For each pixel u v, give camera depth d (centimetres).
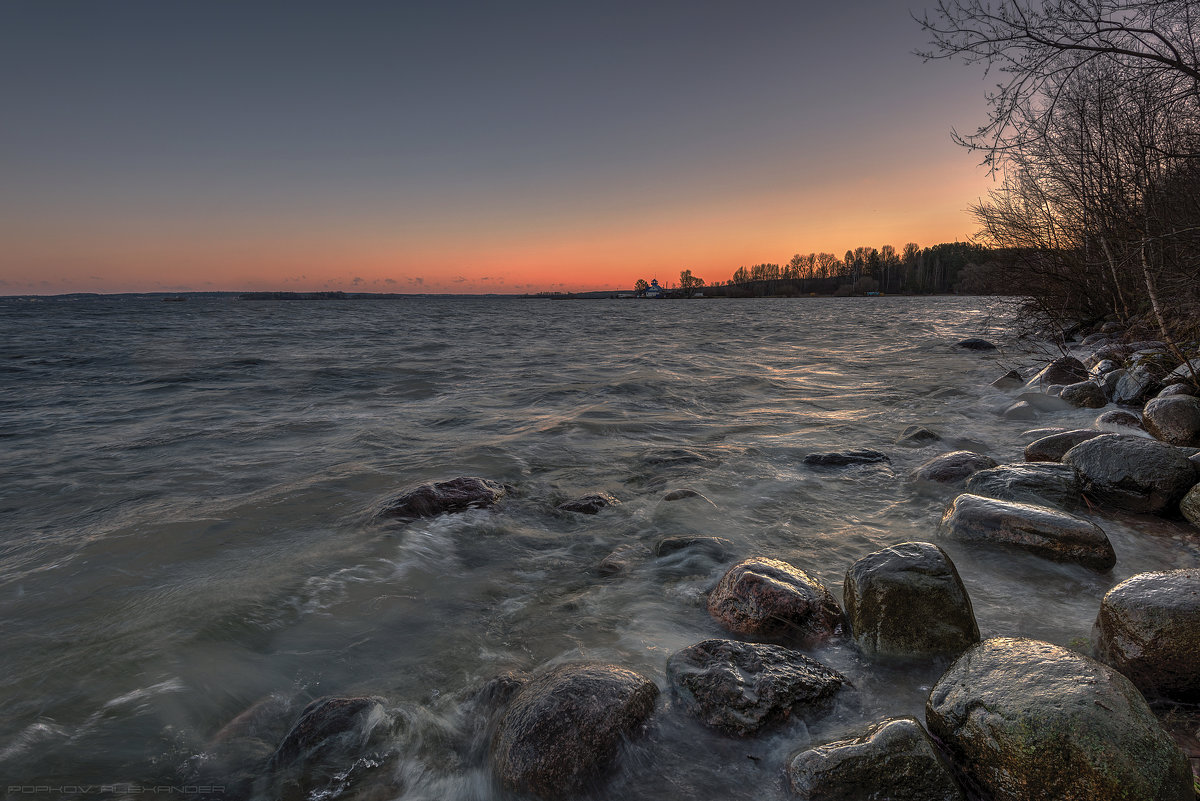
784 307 7431
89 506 571
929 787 203
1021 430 772
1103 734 193
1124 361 937
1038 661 229
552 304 13375
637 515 511
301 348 2295
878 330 2939
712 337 2805
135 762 245
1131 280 1227
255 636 335
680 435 819
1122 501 462
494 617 353
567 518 510
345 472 664
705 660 274
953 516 438
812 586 333
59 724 267
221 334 3033
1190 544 407
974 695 224
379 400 1168
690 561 414
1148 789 184
